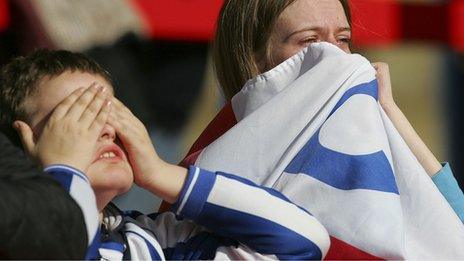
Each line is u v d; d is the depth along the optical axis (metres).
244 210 7.84
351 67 8.95
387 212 8.13
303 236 7.85
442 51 24.22
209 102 18.89
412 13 18.36
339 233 8.16
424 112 29.19
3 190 6.46
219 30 10.46
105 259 7.69
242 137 8.80
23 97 7.74
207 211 7.86
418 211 8.47
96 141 7.45
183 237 8.27
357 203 8.19
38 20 15.01
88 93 7.61
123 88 16.14
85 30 15.22
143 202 17.33
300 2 9.99
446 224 8.42
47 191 6.60
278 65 9.41
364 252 8.06
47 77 7.79
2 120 7.77
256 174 8.66
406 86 29.98
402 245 8.02
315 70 8.99
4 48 15.28
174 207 7.92
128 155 7.80
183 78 17.56
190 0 16.52
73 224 6.63
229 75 10.37
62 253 6.59
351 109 8.70
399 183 8.55
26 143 7.53
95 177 7.52
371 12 17.72
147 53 16.77
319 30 9.92
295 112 8.82
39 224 6.50
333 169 8.39
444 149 24.95
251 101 9.34
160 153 17.80
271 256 7.86
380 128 8.63
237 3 10.28
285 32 9.95
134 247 7.96
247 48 10.15
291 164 8.59
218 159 8.77
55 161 7.24
